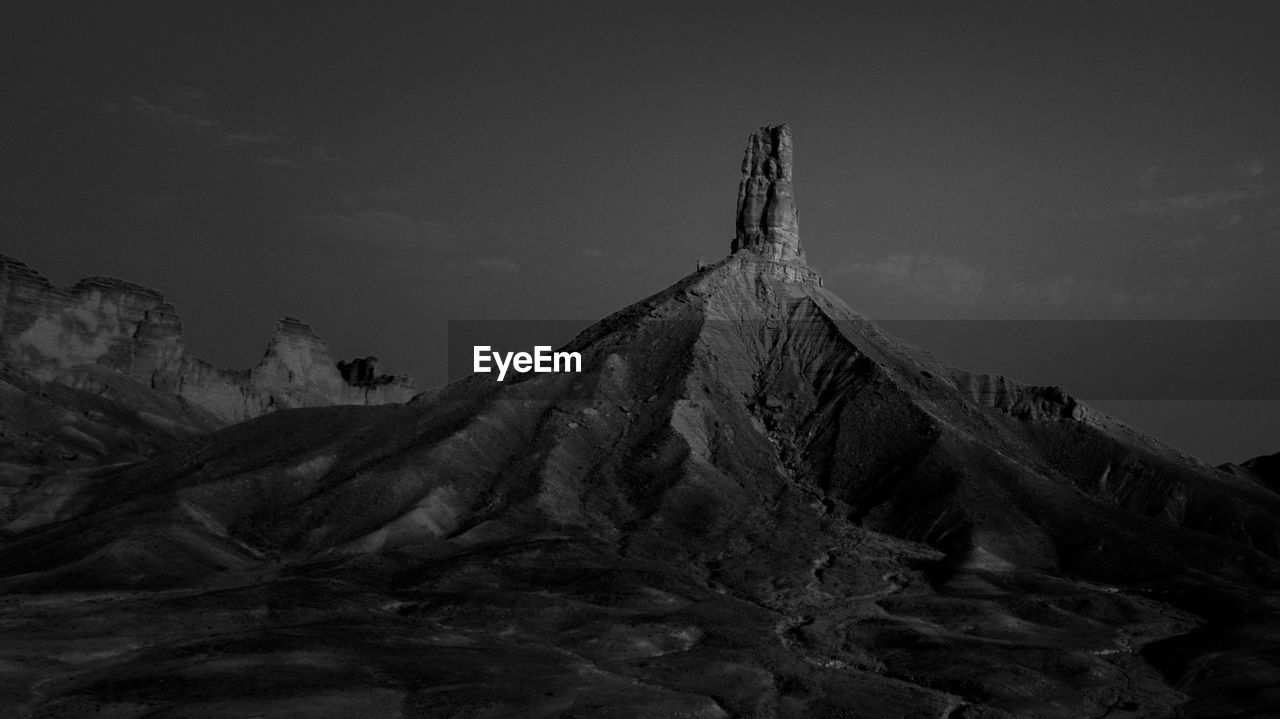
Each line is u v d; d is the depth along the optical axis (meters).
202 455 192.25
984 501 168.25
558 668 97.25
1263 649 115.25
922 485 173.62
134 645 98.25
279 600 115.44
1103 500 184.88
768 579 140.50
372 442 186.00
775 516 167.12
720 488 173.38
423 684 88.94
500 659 98.44
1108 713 99.12
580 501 169.38
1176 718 98.56
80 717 77.38
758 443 194.38
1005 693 99.88
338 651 95.56
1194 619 134.38
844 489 180.88
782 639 115.69
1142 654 119.62
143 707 79.69
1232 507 179.50
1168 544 162.12
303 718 78.56
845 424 195.75
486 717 82.12
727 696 94.56
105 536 142.00
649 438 186.75
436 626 110.75
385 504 161.25
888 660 111.19
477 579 130.50
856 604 133.00
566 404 198.00
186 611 109.00
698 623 117.56
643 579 133.00
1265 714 96.94
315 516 157.75
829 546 155.25
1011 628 124.44
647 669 101.00
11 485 196.50
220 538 149.25
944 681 103.88
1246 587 146.00
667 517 161.38
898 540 162.12
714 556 150.75
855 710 92.81
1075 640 121.81
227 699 81.19
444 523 159.88
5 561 144.88
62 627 101.06
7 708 78.56
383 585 129.25
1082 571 153.38
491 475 175.75
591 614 117.50
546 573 134.38
